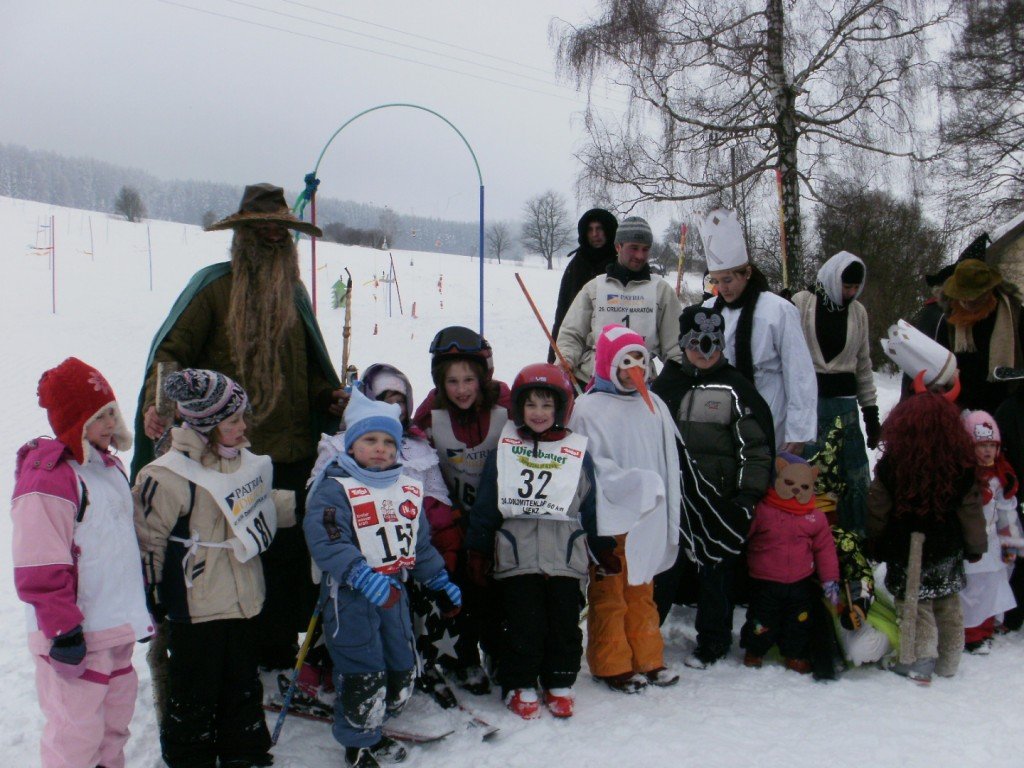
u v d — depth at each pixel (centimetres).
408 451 361
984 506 426
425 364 1966
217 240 4484
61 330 2155
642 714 354
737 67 1506
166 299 2720
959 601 405
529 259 5722
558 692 354
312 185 414
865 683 396
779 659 418
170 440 318
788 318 448
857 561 406
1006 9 1812
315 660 355
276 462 359
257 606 308
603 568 362
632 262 489
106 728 276
